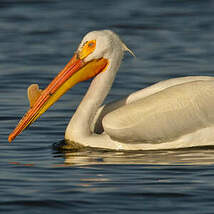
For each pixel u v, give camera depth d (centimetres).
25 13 3262
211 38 2725
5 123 1594
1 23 3052
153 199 1038
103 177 1158
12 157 1310
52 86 1423
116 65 1447
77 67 1432
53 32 2861
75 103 1791
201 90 1335
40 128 1553
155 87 1422
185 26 2973
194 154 1307
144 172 1184
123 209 997
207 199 1034
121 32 2869
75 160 1286
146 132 1348
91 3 3522
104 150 1384
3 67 2253
